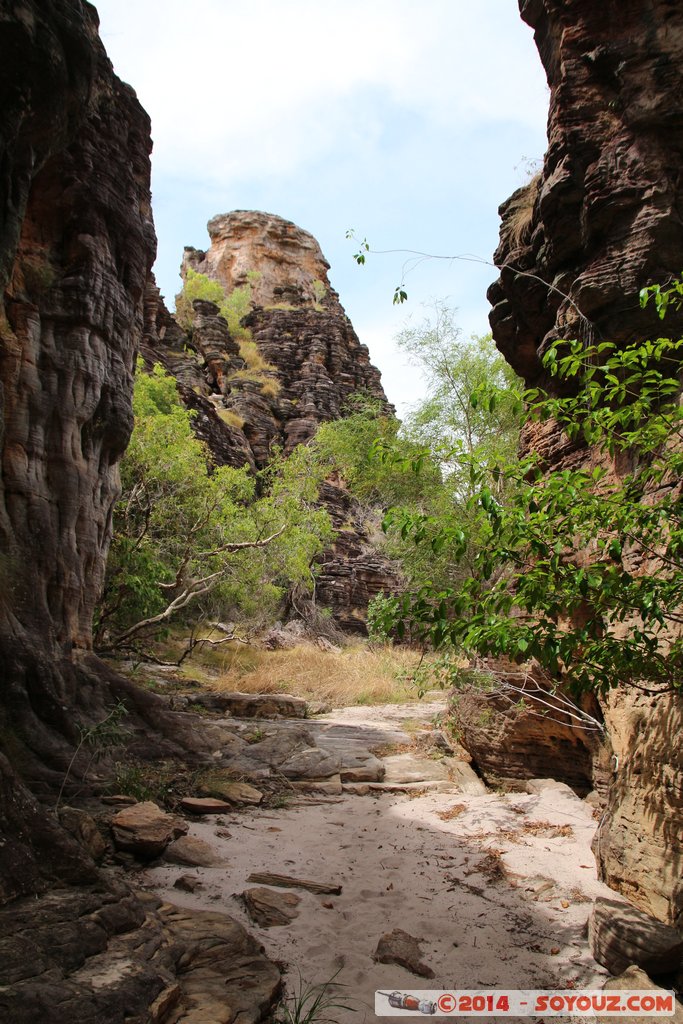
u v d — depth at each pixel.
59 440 7.48
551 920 4.61
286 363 35.50
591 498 3.83
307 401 33.16
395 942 4.20
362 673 15.27
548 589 4.05
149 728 7.71
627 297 5.09
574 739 7.57
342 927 4.48
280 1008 3.49
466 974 3.97
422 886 5.14
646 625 3.85
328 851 5.81
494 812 6.77
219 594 15.98
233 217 47.16
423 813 6.87
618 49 5.38
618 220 5.29
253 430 30.03
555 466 6.58
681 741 4.06
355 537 28.05
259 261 45.59
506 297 7.35
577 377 6.02
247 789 7.20
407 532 4.35
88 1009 2.87
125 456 13.55
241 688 13.25
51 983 2.96
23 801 3.96
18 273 7.46
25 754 5.93
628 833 4.69
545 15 6.32
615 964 3.93
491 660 8.22
